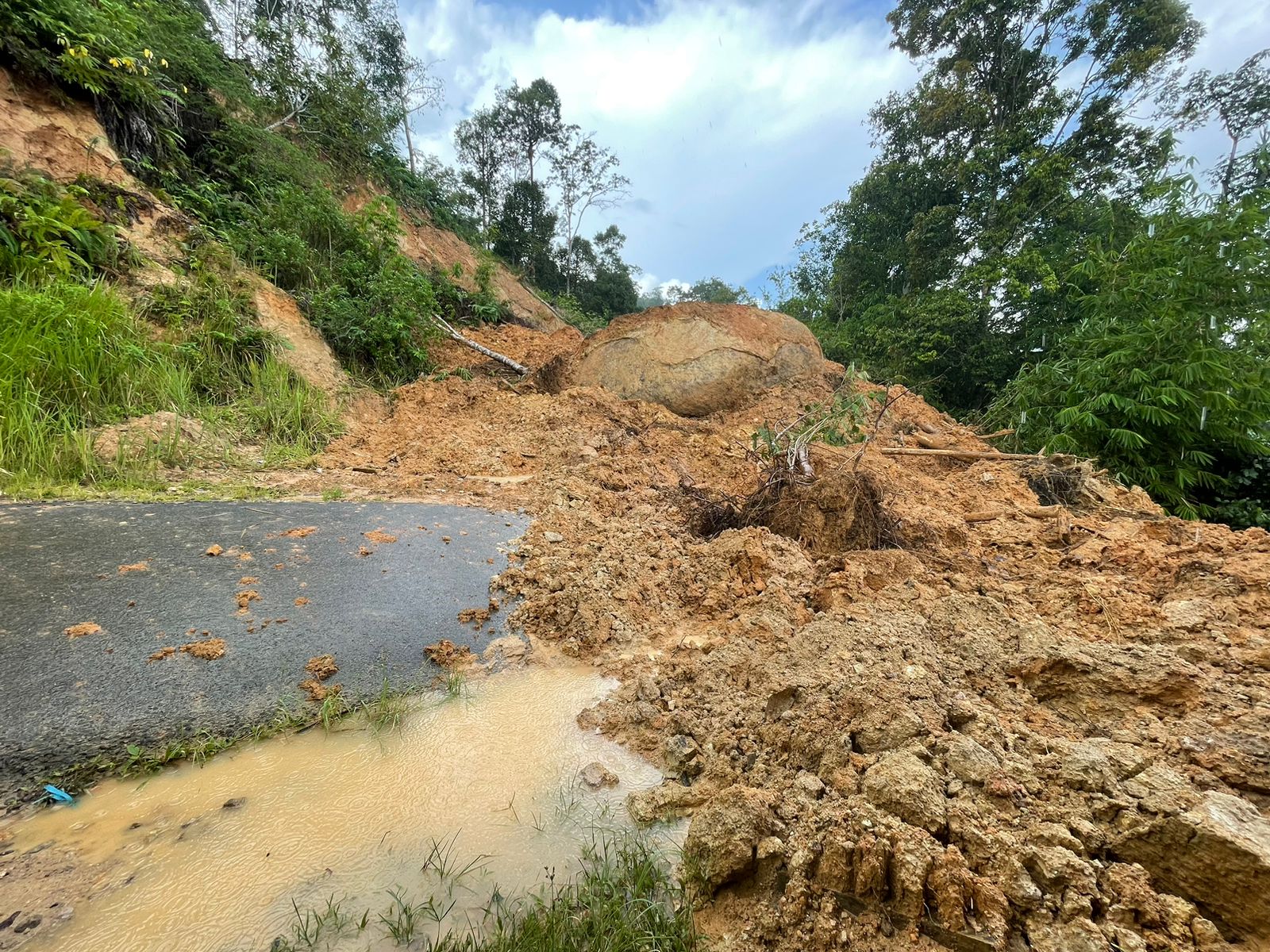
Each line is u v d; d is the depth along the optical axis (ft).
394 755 6.88
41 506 11.23
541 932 4.73
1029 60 50.47
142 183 22.02
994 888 4.44
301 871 5.27
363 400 22.61
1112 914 4.28
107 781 6.06
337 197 35.81
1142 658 7.20
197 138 26.99
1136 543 12.61
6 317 13.93
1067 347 28.35
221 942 4.60
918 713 6.32
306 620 9.17
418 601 10.30
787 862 5.08
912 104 54.80
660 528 14.28
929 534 13.58
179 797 5.98
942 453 21.67
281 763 6.58
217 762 6.50
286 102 35.09
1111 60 48.49
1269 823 4.52
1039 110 46.65
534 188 77.51
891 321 47.88
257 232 25.43
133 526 10.99
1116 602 9.75
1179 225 23.48
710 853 5.33
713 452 21.57
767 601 10.51
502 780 6.61
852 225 60.39
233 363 19.24
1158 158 45.29
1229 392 22.20
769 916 4.83
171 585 9.32
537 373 29.07
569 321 57.41
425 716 7.64
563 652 9.48
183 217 22.30
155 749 6.49
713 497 15.98
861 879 4.68
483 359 32.55
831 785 5.77
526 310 49.88
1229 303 22.67
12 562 9.09
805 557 12.38
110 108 21.66
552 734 7.48
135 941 4.54
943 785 5.38
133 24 22.38
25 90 18.94
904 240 53.31
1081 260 38.83
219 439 16.39
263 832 5.65
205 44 29.07
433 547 12.28
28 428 12.66
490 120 76.13
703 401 27.30
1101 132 48.37
